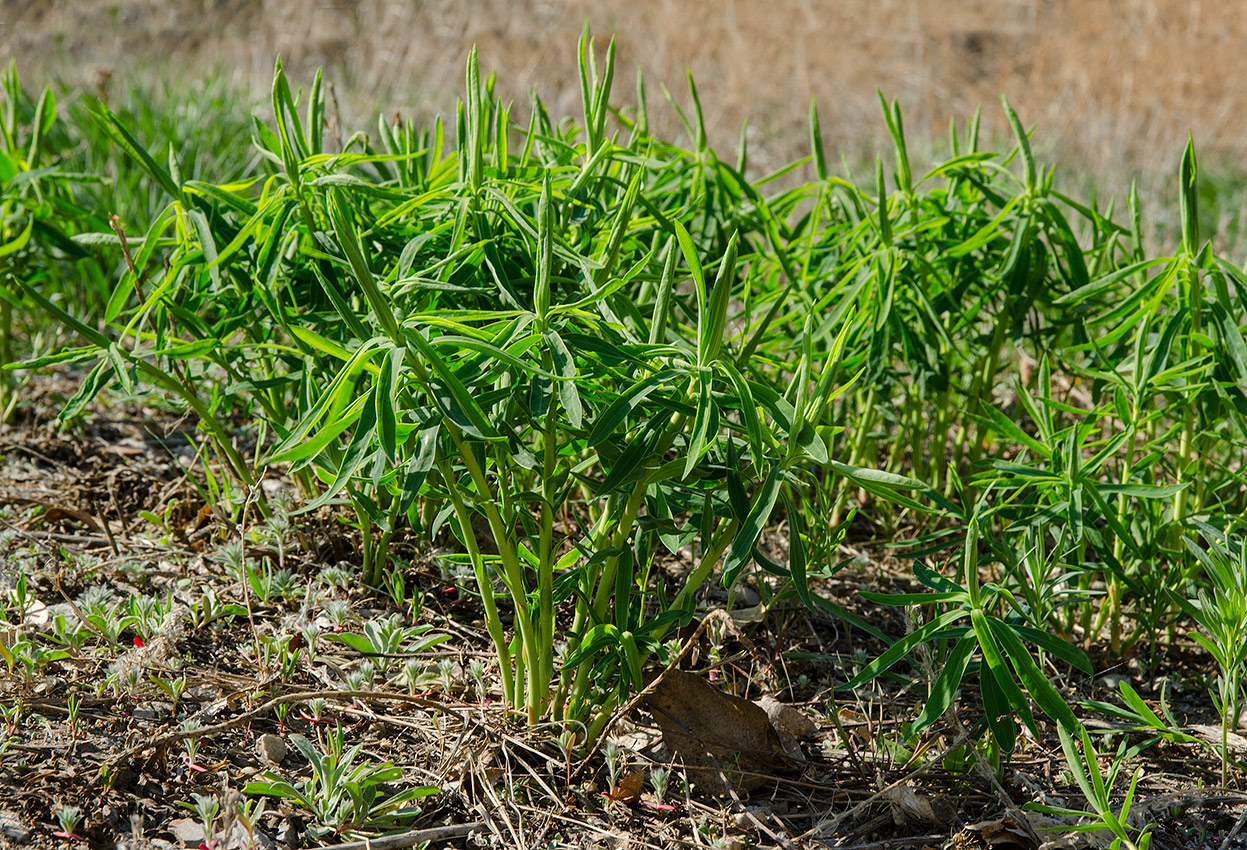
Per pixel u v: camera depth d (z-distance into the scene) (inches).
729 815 64.1
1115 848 58.7
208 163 171.5
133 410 119.2
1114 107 271.0
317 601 83.3
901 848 62.9
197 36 352.8
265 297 75.9
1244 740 74.9
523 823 62.7
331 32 349.1
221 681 72.4
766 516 58.2
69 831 58.5
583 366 64.7
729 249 54.4
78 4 379.9
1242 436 86.1
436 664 76.2
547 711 68.7
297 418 89.9
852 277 95.9
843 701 77.2
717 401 59.3
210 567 87.9
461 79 292.8
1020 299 96.7
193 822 61.1
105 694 70.6
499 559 68.4
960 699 78.3
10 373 118.0
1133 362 89.3
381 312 54.4
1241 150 255.4
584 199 77.5
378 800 63.3
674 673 67.1
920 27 362.6
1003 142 261.9
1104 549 79.1
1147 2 353.7
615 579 65.8
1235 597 67.7
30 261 129.3
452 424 57.0
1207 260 82.2
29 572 85.7
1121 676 83.7
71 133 168.9
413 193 85.2
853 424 109.3
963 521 75.6
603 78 75.2
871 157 260.4
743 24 351.3
